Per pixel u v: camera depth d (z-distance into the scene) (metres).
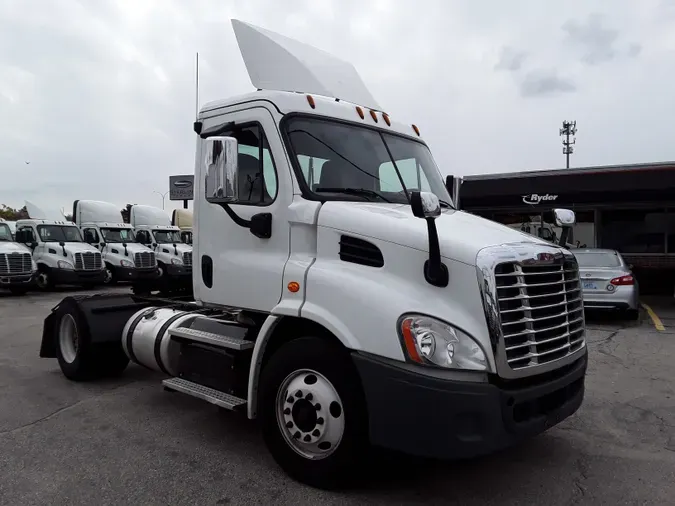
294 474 3.94
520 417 3.50
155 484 3.93
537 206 17.59
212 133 4.71
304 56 4.95
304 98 4.36
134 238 23.33
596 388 6.50
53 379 6.77
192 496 3.75
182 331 5.04
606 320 11.89
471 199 17.58
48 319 7.04
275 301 4.12
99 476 4.05
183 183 27.50
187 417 5.37
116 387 6.42
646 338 9.76
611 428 5.14
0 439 4.78
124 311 6.54
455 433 3.23
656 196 15.74
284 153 4.17
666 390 6.42
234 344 4.36
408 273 3.56
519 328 3.48
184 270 21.59
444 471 4.16
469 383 3.26
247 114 4.46
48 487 3.88
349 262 3.82
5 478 4.02
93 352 6.26
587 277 11.45
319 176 4.23
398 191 4.59
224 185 3.81
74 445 4.65
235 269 4.46
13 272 17.25
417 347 3.28
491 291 3.32
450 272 3.44
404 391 3.30
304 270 3.91
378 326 3.43
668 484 3.97
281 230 4.18
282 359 3.96
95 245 22.22
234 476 4.06
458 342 3.31
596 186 15.75
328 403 3.73
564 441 4.80
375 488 3.88
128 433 4.93
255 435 4.90
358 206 4.00
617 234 18.03
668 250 17.53
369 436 3.46
